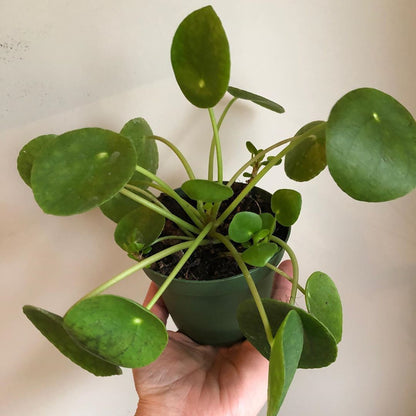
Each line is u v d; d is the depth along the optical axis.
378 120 0.34
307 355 0.37
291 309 0.33
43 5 0.45
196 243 0.41
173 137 0.53
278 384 0.30
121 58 0.49
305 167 0.46
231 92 0.46
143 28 0.48
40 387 0.66
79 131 0.36
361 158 0.33
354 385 0.70
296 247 0.60
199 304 0.44
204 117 0.52
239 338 0.51
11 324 0.60
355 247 0.59
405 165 0.34
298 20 0.48
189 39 0.35
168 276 0.40
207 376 0.51
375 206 0.56
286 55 0.50
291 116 0.53
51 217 0.54
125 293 0.62
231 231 0.40
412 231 0.57
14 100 0.49
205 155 0.54
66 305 0.60
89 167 0.35
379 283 0.61
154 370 0.51
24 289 0.58
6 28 0.46
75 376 0.66
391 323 0.64
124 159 0.34
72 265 0.58
